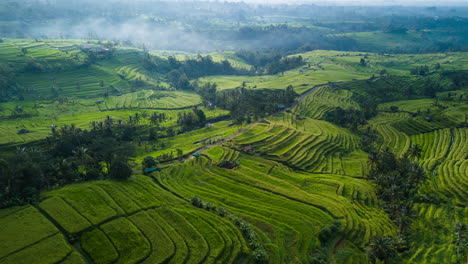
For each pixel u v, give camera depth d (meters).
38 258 81.12
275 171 158.88
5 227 90.25
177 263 85.12
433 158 172.50
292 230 109.00
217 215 109.81
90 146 167.00
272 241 101.81
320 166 172.38
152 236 94.06
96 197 109.75
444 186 139.88
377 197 139.75
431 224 118.75
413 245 108.88
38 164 119.62
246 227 103.00
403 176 143.25
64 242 87.38
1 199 100.25
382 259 99.25
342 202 129.88
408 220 120.62
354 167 173.62
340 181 152.62
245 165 163.12
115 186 120.19
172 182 136.25
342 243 107.75
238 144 184.25
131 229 95.69
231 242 95.19
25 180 106.94
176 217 104.62
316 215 119.12
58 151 168.75
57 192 109.88
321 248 103.56
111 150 162.88
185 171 149.62
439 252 104.19
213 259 87.81
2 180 103.50
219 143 188.88
